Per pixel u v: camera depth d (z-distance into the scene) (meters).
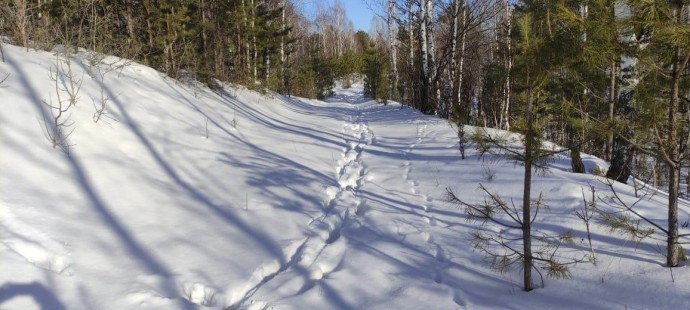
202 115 8.72
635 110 3.55
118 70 8.33
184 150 6.54
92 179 4.61
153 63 11.43
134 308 2.91
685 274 3.10
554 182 5.58
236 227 4.46
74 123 5.39
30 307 2.70
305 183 6.25
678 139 3.39
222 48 16.27
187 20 11.60
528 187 3.24
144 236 3.92
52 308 2.76
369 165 7.79
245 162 6.80
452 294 3.29
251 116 11.28
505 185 5.86
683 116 3.48
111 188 4.61
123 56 9.72
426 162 7.79
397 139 10.61
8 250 3.08
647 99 3.34
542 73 3.11
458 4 15.75
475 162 7.20
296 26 40.78
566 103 4.29
